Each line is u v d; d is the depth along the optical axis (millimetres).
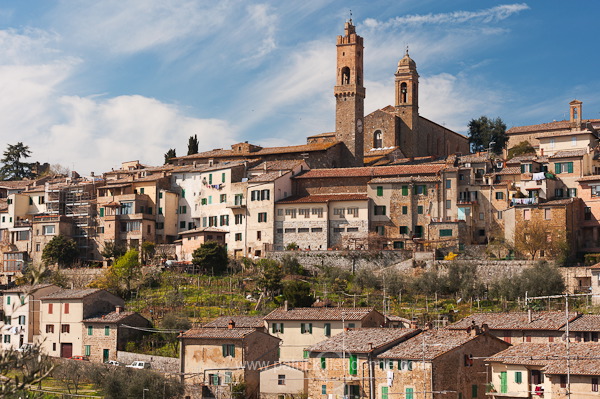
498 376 89688
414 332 99625
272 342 112625
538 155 178875
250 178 184250
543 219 152625
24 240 198000
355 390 93625
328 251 161875
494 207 165250
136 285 160875
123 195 189750
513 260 146625
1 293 156000
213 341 110062
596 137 175125
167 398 105125
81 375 114062
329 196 174500
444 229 163375
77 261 188250
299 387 101250
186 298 151000
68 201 199625
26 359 37688
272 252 166625
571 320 98688
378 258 158750
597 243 153625
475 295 138375
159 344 126938
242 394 104500
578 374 80938
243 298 149000
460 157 177250
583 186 156375
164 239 188625
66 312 134375
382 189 170250
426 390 87812
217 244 167500
